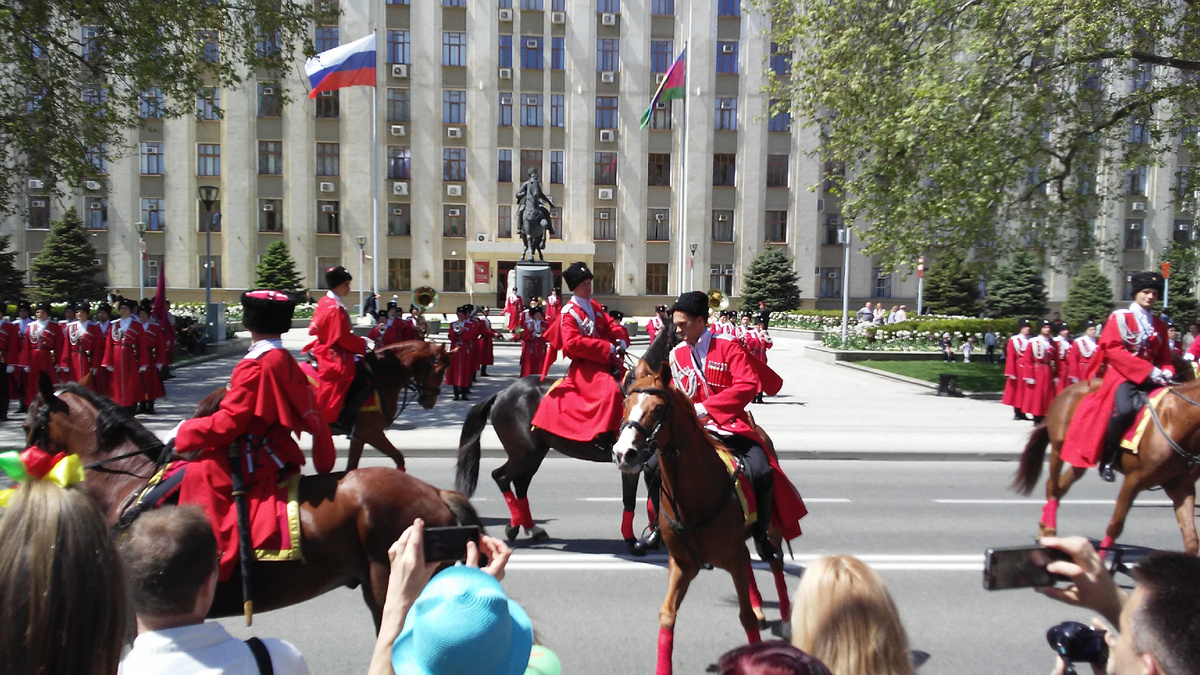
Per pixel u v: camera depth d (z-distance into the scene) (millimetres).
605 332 8383
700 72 48781
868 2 20578
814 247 50062
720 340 6066
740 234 49531
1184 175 22281
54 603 1959
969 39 18969
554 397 8055
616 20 48531
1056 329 21688
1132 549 8445
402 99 47625
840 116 21312
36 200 46250
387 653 2688
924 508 9992
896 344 29750
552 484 11094
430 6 47438
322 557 4449
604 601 6738
